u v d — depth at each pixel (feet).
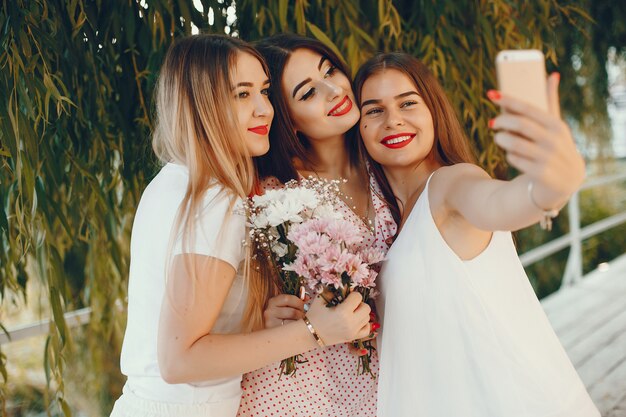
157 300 4.48
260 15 6.64
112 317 7.60
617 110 15.99
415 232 4.48
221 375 4.23
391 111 5.08
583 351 11.27
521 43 7.94
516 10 7.87
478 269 4.37
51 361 6.09
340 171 5.65
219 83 4.60
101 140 6.34
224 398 4.53
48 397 6.19
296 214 4.37
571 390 4.49
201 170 4.48
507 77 3.15
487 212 3.80
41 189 5.73
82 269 8.80
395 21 7.10
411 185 5.29
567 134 3.07
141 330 4.57
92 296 7.49
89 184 6.45
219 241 4.22
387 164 5.19
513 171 11.68
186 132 4.60
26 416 11.10
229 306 4.60
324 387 4.86
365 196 5.43
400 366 4.59
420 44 7.45
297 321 4.41
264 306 4.74
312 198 4.45
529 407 4.26
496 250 4.49
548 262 19.54
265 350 4.31
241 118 4.78
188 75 4.63
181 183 4.57
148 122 6.21
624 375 10.14
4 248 6.03
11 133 5.28
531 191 3.35
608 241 23.70
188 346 4.14
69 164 6.53
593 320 12.74
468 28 7.68
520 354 4.33
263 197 4.45
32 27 5.42
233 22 6.84
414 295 4.47
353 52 6.81
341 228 4.36
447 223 4.41
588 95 13.97
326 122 5.32
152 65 6.43
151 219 4.57
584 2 10.48
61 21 5.76
